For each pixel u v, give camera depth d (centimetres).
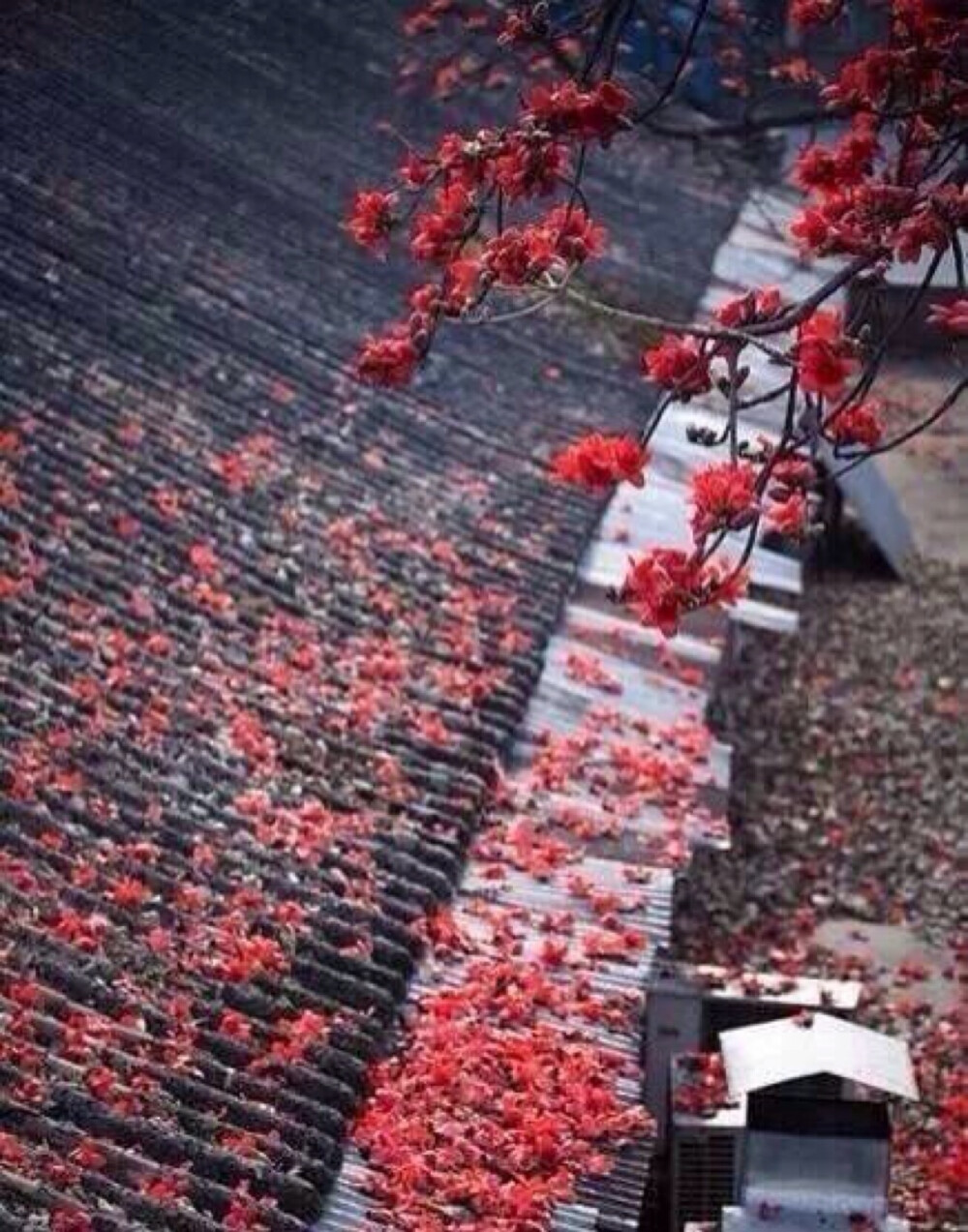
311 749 5366
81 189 7094
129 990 4381
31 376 6175
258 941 4622
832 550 9950
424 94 8794
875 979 6988
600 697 6172
